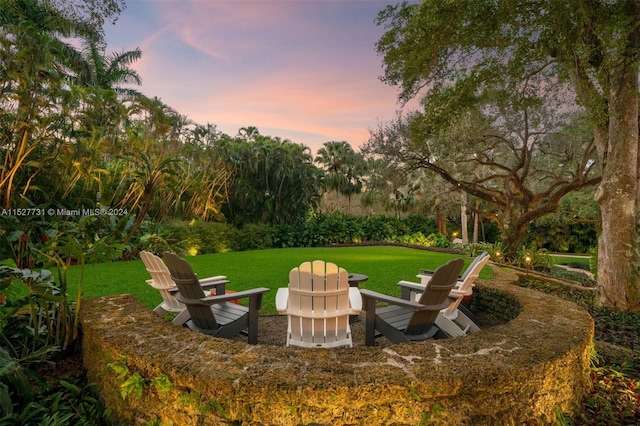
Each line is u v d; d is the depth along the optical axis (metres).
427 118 8.20
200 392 1.90
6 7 7.69
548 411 2.19
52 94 7.80
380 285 6.80
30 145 8.22
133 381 2.07
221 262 10.23
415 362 2.07
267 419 1.80
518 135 12.91
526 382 2.06
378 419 1.82
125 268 8.36
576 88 6.14
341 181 27.67
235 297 3.25
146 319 2.88
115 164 11.48
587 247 23.78
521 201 13.70
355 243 19.31
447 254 14.70
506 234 13.52
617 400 2.65
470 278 4.11
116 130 10.52
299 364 2.03
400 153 13.81
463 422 1.90
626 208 5.54
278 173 17.56
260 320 4.70
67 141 8.78
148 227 10.56
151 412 2.08
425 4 5.60
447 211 23.55
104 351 2.40
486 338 2.49
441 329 3.60
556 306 3.53
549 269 11.09
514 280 7.08
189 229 12.80
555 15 5.21
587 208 16.38
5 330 2.96
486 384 1.94
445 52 6.65
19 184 8.46
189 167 14.18
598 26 5.05
